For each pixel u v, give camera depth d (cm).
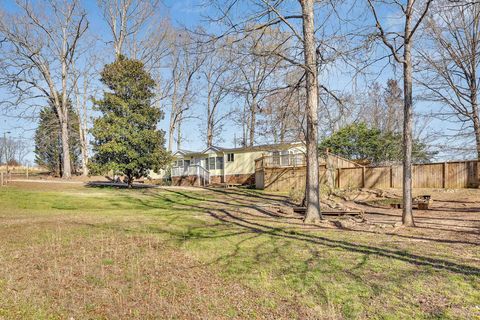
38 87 2750
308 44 984
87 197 1711
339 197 1766
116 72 2209
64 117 2827
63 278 505
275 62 930
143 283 494
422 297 425
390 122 2584
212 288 475
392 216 1188
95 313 393
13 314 383
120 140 2162
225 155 3041
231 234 860
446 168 1777
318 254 642
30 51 2614
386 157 2558
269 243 748
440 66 1441
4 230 844
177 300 433
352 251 660
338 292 447
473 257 596
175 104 3538
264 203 1664
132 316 387
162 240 781
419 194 1697
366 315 379
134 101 2194
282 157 2462
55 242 729
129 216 1183
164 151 2295
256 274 530
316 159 1059
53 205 1446
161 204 1638
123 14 2892
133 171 2231
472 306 396
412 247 682
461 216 1116
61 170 3688
